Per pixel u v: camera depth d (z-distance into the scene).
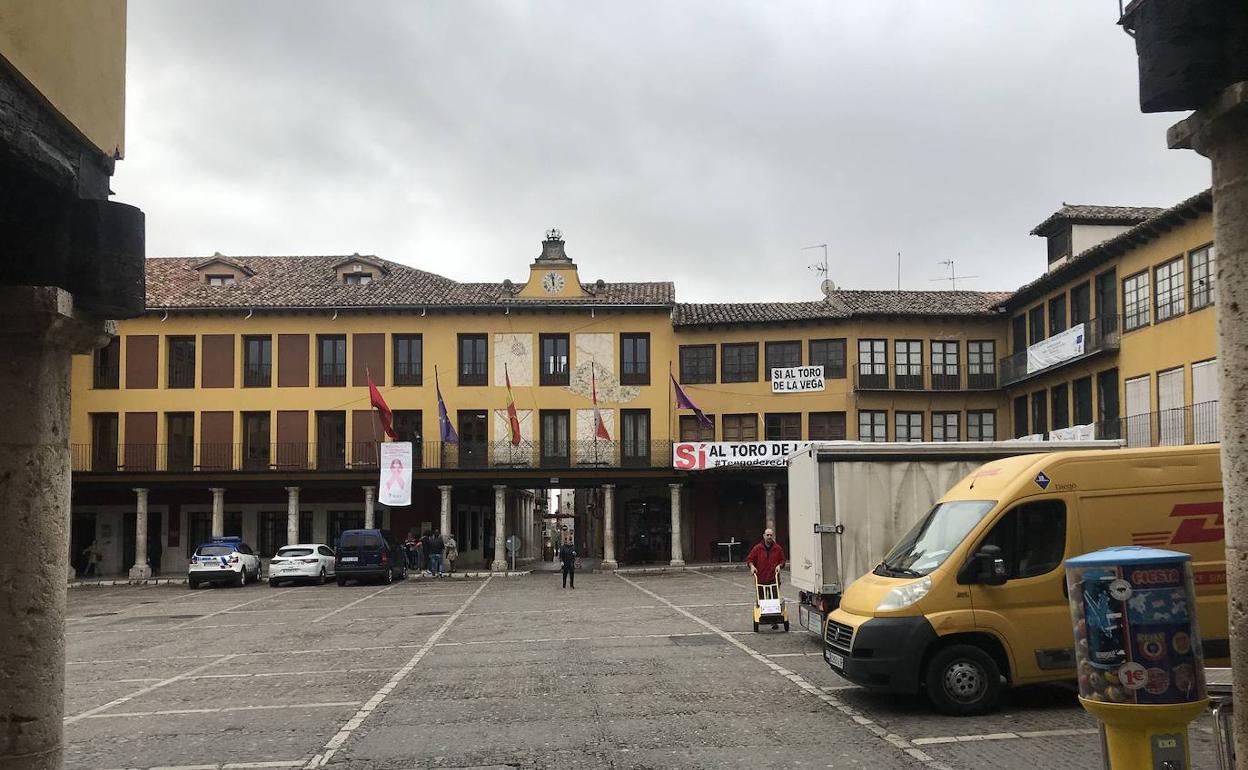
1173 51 4.61
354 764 8.27
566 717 9.95
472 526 48.84
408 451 40.03
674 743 8.70
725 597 25.53
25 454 5.10
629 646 15.60
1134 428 30.44
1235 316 4.50
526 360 44.16
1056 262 38.75
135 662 15.90
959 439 43.41
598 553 60.97
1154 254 29.62
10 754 4.92
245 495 43.38
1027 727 9.10
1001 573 9.84
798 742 8.66
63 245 5.43
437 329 43.94
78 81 5.25
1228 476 4.50
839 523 14.76
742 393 44.22
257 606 27.22
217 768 8.27
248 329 43.59
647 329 44.56
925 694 10.51
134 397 43.28
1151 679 4.97
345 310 43.25
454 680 12.59
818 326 43.94
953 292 47.34
